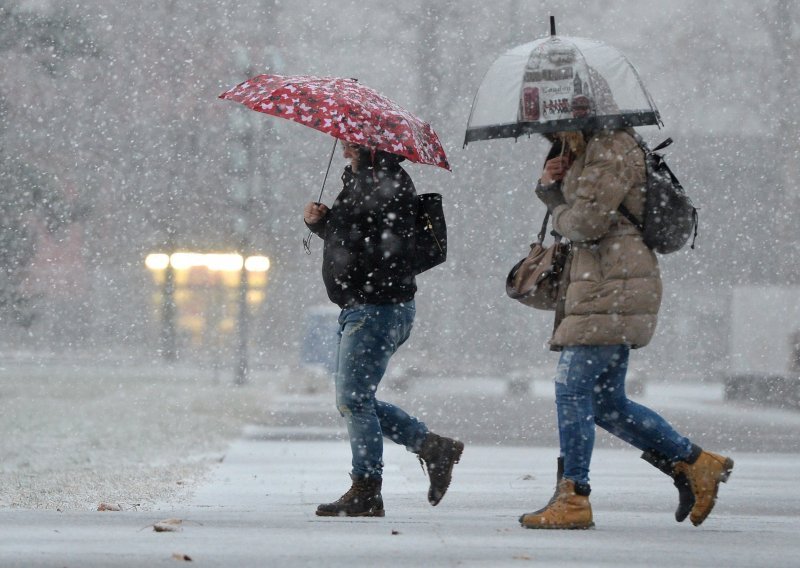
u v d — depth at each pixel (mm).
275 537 17188
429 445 21391
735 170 138500
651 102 19641
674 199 18953
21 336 133875
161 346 140250
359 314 20891
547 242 131250
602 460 37219
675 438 19578
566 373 19156
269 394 81250
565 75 19453
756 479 31359
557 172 19734
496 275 133375
